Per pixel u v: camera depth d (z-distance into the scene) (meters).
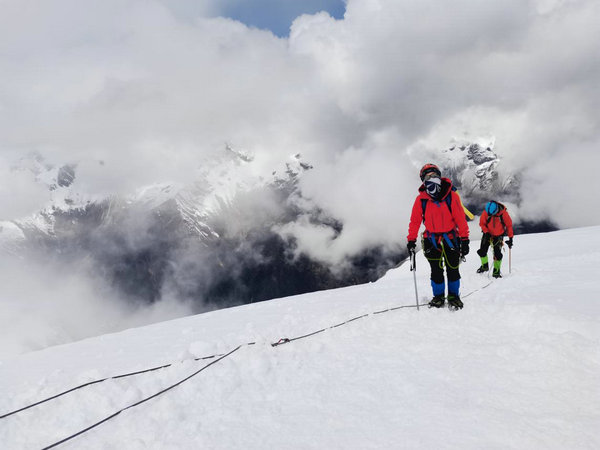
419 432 2.35
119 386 3.64
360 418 2.63
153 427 2.91
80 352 6.18
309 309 7.31
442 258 5.29
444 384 2.91
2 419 3.30
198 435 2.71
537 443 2.09
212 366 3.87
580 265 8.66
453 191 5.19
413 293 7.70
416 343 3.82
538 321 3.91
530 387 2.71
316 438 2.47
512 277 8.20
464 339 3.82
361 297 8.10
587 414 2.33
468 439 2.21
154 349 5.54
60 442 2.88
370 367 3.42
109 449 2.72
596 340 3.30
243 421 2.82
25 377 4.90
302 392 3.14
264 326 6.11
